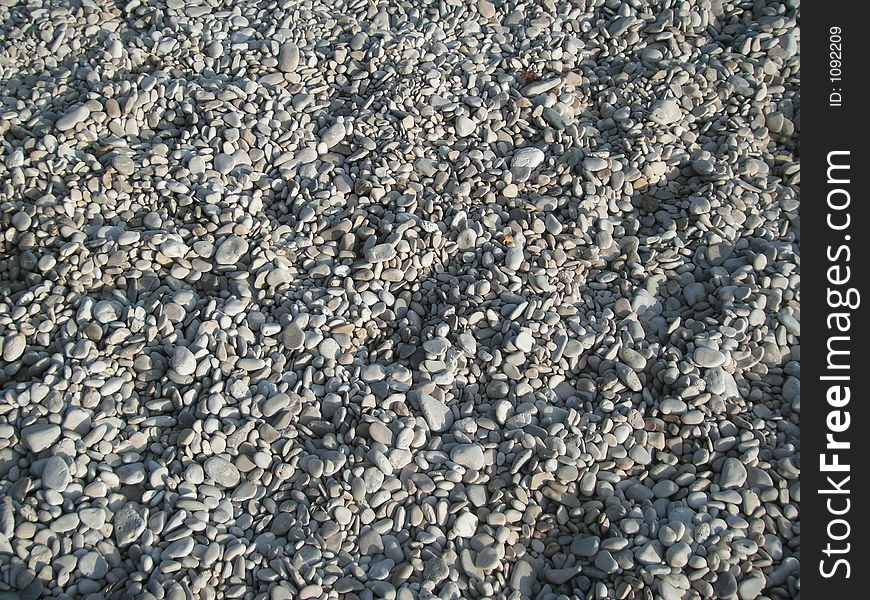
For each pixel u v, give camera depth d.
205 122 2.40
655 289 2.25
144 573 1.67
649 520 1.82
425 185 2.40
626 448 1.93
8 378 1.92
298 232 2.26
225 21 2.70
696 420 1.94
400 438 1.90
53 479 1.74
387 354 2.09
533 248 2.29
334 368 2.02
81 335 1.97
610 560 1.74
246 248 2.18
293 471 1.85
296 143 2.42
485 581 1.75
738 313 2.13
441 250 2.27
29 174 2.21
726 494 1.84
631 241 2.32
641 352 2.08
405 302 2.18
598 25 2.86
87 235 2.14
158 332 2.01
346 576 1.72
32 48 2.54
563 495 1.86
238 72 2.56
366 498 1.83
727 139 2.53
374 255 2.19
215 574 1.69
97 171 2.25
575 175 2.46
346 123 2.48
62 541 1.70
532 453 1.91
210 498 1.79
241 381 1.94
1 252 2.12
